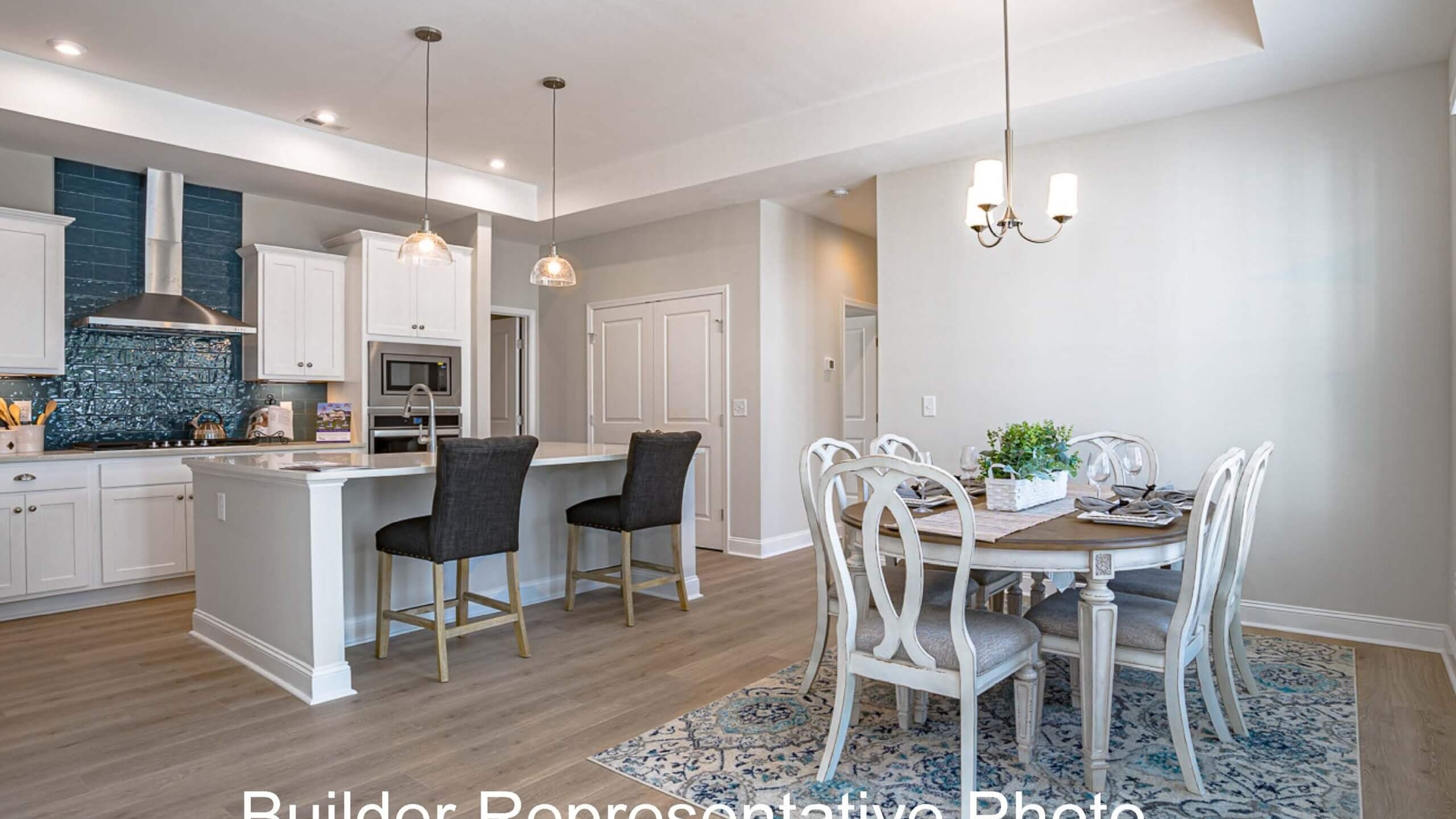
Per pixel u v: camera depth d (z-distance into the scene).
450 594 4.00
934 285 4.74
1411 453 3.46
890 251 4.91
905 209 4.85
